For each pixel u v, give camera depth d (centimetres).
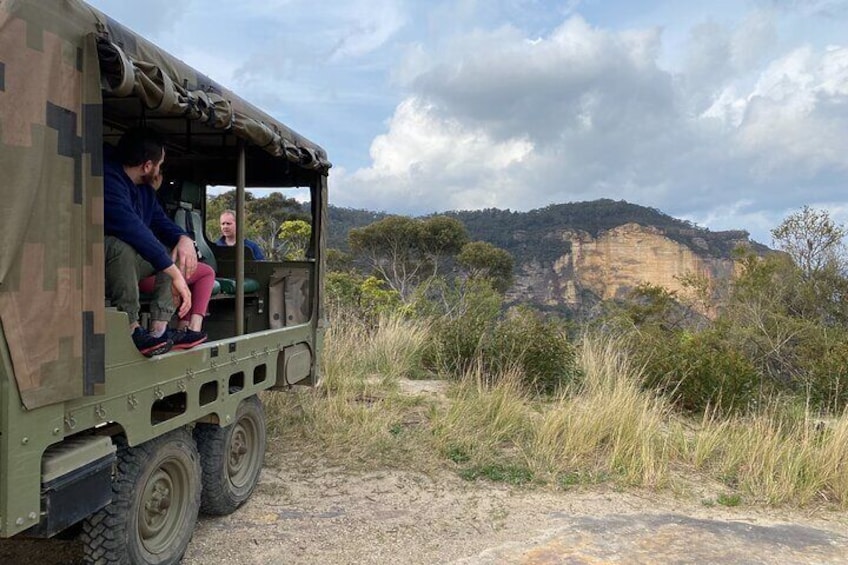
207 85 373
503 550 388
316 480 510
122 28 292
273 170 589
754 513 484
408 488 504
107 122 448
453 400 722
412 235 3588
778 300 1266
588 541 405
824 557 398
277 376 508
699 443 598
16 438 230
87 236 264
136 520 314
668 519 453
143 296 408
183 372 351
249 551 386
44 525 247
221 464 415
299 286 582
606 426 616
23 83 232
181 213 520
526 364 841
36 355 238
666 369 820
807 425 601
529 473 543
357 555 388
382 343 966
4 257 224
